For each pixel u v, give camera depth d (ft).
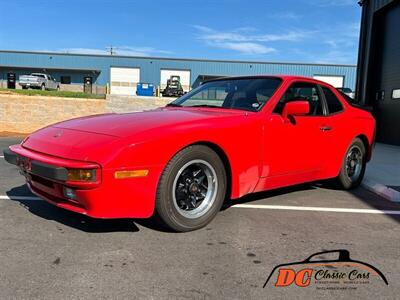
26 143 12.74
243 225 12.91
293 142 14.56
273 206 15.33
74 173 10.29
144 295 8.33
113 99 63.16
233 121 12.76
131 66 170.50
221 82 16.38
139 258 10.13
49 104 54.70
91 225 12.49
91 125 12.16
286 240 11.68
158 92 129.08
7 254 10.24
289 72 166.40
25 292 8.36
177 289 8.61
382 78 46.14
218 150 12.44
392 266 10.07
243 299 8.28
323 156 16.11
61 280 8.90
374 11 46.75
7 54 166.91
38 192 12.30
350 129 17.52
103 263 9.80
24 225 12.41
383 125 45.60
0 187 17.47
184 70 170.30
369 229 12.93
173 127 11.45
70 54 168.25
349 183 18.25
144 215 11.03
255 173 13.38
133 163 10.53
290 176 14.82
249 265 9.90
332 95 17.26
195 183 12.12
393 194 16.79
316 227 12.96
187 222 11.91
